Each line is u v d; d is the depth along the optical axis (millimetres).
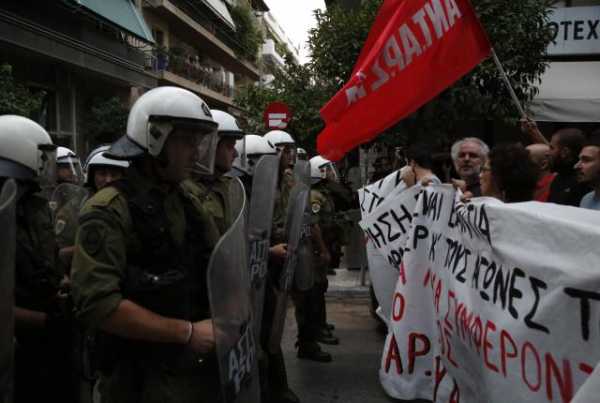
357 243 8430
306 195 3996
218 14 30594
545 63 8328
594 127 10188
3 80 10312
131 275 1801
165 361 1878
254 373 2021
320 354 4922
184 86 24969
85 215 1788
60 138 15188
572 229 1899
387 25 4102
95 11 14891
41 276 2320
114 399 1908
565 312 1900
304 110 10789
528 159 2820
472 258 2674
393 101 4098
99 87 17766
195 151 1974
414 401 3732
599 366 1378
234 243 1833
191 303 1924
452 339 2875
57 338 2387
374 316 5965
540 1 7691
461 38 3877
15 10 12539
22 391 2291
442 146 7859
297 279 4191
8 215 1444
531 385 2064
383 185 4500
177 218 1938
